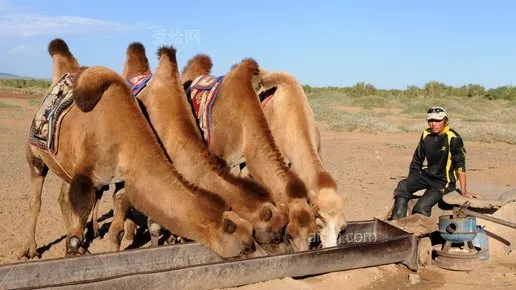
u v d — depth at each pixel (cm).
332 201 612
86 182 593
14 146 1670
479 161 1590
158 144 580
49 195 1039
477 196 790
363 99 5122
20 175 1219
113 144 585
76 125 623
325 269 586
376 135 2383
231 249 539
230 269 530
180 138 635
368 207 1002
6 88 5653
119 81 594
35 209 720
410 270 663
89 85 588
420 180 791
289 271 562
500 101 5228
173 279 505
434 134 781
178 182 559
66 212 727
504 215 784
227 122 703
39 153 696
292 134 716
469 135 2238
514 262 732
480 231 730
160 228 679
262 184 606
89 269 574
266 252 570
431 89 5678
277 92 744
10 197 999
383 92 5981
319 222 611
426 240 700
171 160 638
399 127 2684
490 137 2206
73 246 584
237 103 693
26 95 4581
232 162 708
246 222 541
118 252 590
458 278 659
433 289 623
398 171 1407
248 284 546
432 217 812
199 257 630
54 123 648
